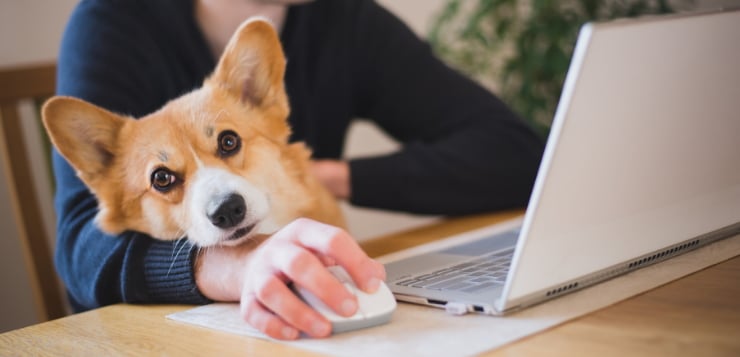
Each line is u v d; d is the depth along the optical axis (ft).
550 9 8.39
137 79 4.35
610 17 8.41
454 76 5.75
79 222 3.56
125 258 3.16
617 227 2.44
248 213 2.98
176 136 3.21
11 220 6.86
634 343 2.02
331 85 5.52
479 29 8.87
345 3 5.57
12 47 6.82
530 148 5.33
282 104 3.58
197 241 3.02
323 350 2.20
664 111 2.32
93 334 2.72
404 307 2.59
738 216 2.98
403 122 5.77
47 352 2.54
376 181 4.91
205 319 2.73
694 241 2.89
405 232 4.46
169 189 3.16
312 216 3.54
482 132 5.28
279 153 3.46
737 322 2.12
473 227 4.51
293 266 2.31
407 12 9.80
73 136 3.29
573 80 1.98
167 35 4.64
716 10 2.36
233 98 3.44
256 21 3.46
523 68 8.47
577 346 2.03
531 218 2.13
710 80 2.44
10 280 6.89
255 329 2.50
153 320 2.86
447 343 2.14
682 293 2.43
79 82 4.12
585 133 2.09
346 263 2.36
